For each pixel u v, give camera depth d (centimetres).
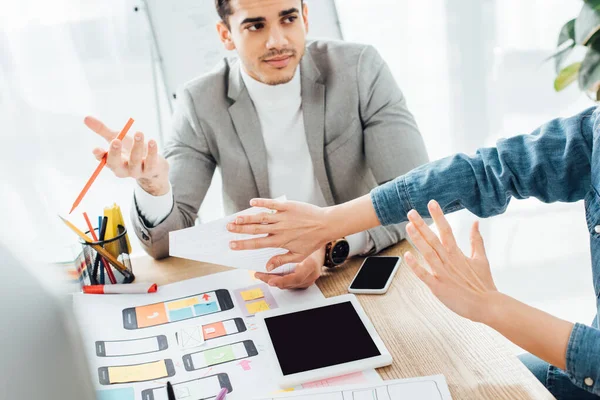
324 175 117
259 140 114
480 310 61
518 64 188
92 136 146
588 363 57
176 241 78
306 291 83
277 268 83
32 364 39
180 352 71
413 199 81
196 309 80
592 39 153
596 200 73
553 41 186
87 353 48
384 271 85
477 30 183
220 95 114
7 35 133
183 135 115
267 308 79
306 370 65
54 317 43
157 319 78
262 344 72
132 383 66
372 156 116
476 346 68
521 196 80
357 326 72
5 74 134
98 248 85
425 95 190
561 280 184
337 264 89
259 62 107
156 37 129
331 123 114
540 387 61
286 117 114
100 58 142
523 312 60
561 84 173
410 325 73
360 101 115
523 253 192
